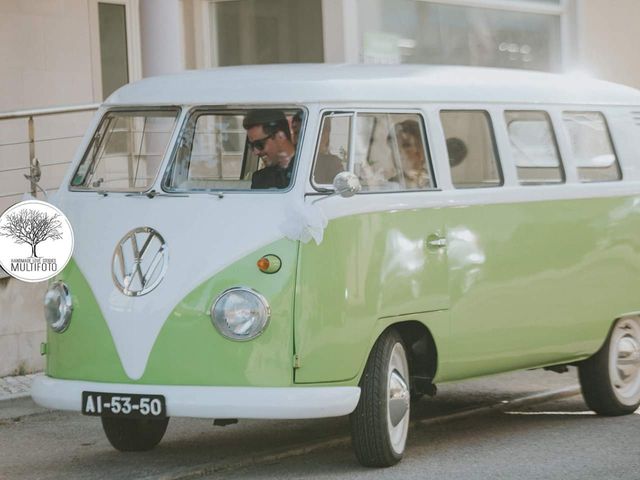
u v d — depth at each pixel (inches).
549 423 1103.6
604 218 1087.0
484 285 976.9
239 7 1697.8
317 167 880.9
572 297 1055.6
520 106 1037.2
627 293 1107.9
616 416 1133.7
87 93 1657.2
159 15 1433.3
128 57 1739.7
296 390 840.3
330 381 856.9
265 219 858.8
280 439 1026.1
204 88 914.1
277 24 1678.2
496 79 1039.0
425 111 954.1
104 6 1713.8
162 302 850.8
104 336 861.8
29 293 1288.1
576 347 1068.5
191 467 912.3
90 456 975.6
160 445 1010.7
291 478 879.1
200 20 1705.2
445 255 945.5
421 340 956.6
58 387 869.8
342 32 1636.3
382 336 901.8
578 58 1959.9
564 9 1957.4
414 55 1739.7
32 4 1598.2
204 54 1705.2
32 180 992.2
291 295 844.6
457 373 970.7
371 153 911.7
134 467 930.1
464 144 981.8
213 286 845.8
